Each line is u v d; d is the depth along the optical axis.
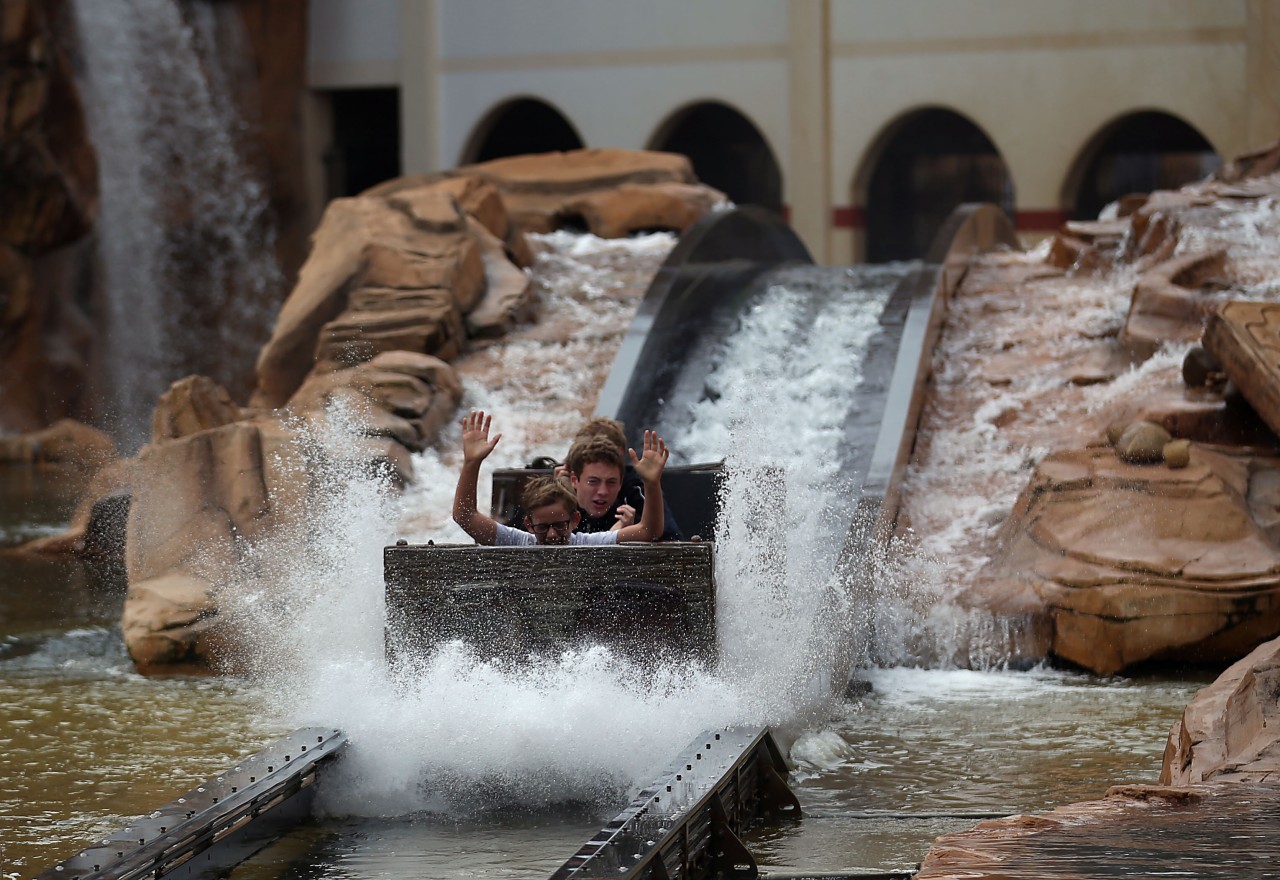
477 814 18.75
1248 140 82.12
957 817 18.25
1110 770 20.23
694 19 95.62
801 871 16.28
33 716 24.39
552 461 26.58
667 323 40.59
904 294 42.97
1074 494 29.27
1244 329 31.77
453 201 48.09
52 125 78.06
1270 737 15.61
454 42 101.19
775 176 107.69
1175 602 26.14
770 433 35.44
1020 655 27.00
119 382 89.75
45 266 83.06
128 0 91.56
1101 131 86.75
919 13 89.94
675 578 19.73
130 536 31.83
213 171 97.38
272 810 17.72
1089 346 38.97
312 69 103.38
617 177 66.25
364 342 42.41
